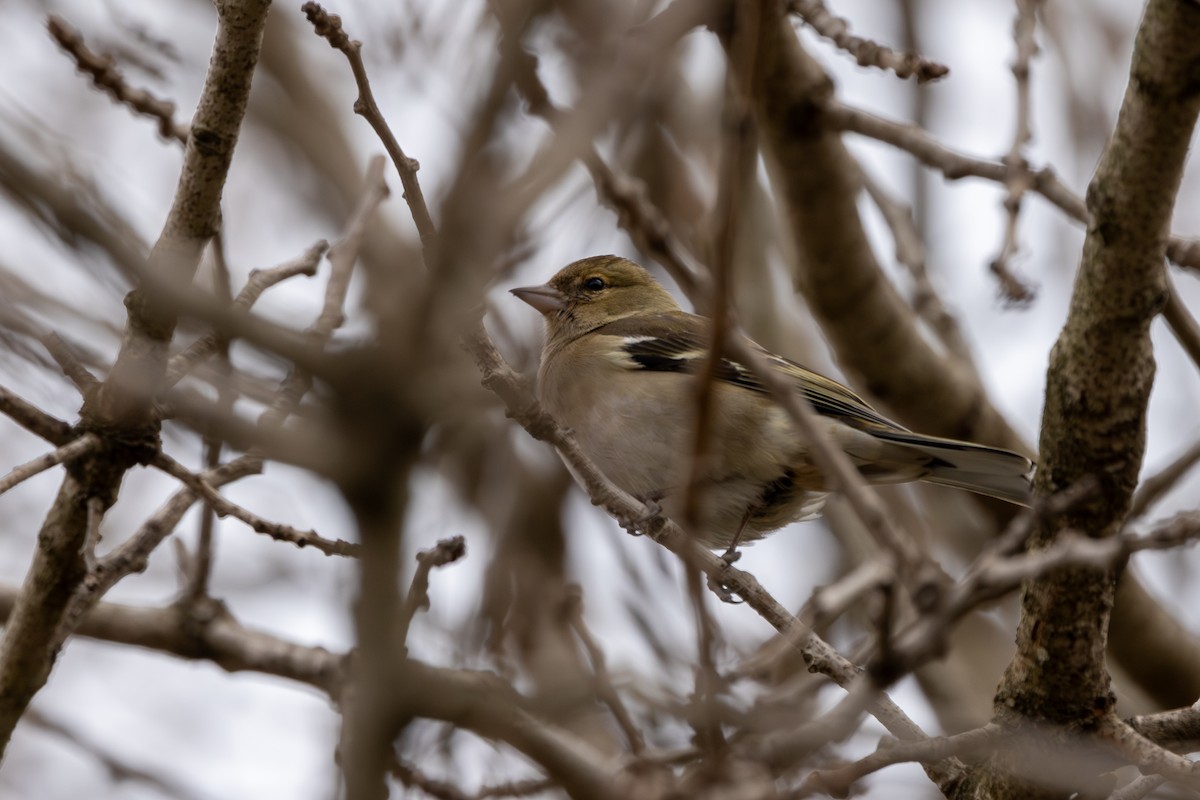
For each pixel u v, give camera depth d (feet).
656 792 26.09
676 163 50.65
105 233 22.97
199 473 29.43
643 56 32.30
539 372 46.60
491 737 34.55
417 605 27.12
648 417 41.32
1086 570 24.94
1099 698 25.62
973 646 46.96
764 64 36.40
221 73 26.68
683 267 22.49
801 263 40.96
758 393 39.96
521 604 46.73
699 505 21.18
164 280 23.38
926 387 42.45
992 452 38.19
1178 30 21.80
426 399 25.32
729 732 31.35
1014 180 35.81
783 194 39.70
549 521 49.47
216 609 39.40
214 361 27.14
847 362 42.70
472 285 26.58
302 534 27.45
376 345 25.40
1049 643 25.49
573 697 34.32
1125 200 23.31
